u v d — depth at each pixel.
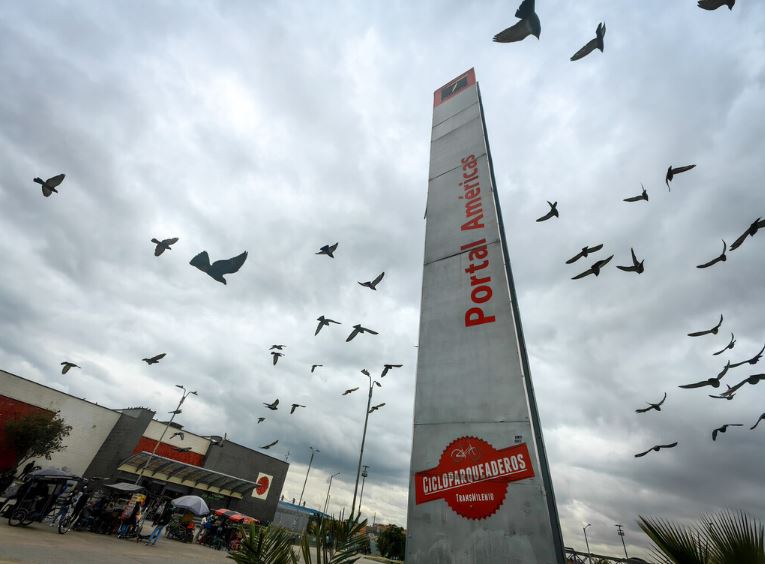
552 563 4.11
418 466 5.63
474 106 10.22
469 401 5.77
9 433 25.91
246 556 4.73
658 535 4.12
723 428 10.88
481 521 4.75
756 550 3.54
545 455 5.04
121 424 33.44
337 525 4.94
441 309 7.04
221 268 5.88
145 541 17.25
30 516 13.54
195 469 31.03
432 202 8.84
